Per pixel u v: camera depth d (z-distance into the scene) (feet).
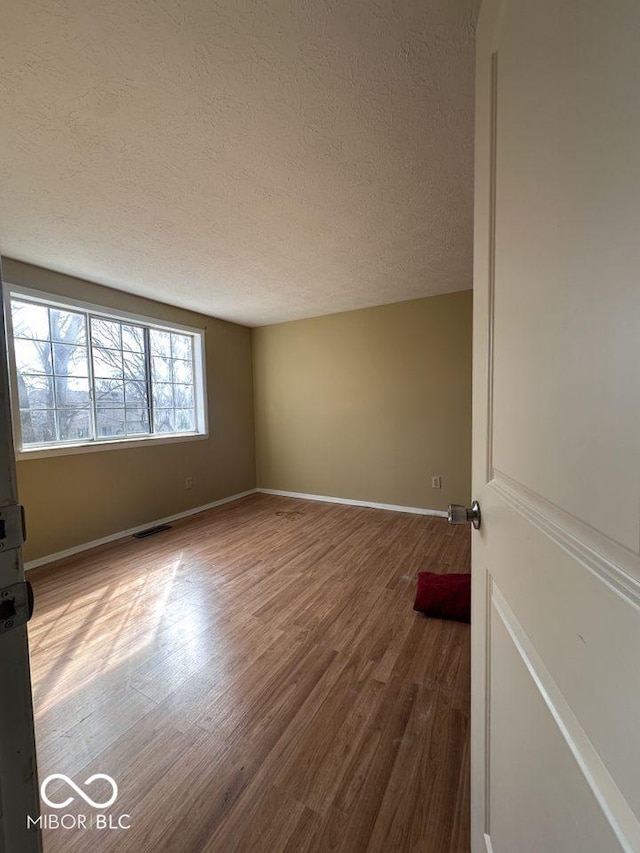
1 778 1.50
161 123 4.34
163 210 6.24
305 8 3.15
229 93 3.95
